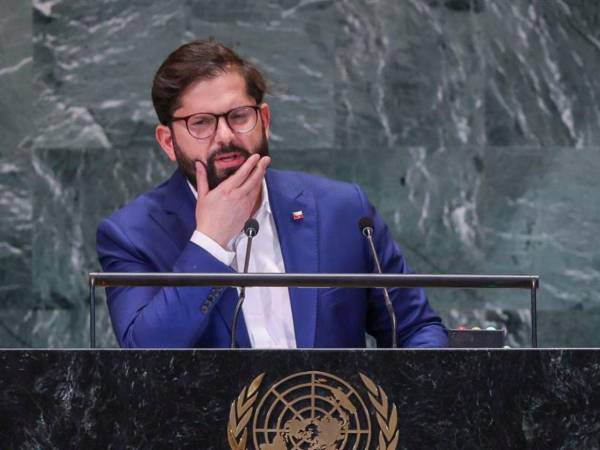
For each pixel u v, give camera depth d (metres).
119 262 11.94
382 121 20.94
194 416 8.34
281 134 20.91
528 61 20.98
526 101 20.98
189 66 11.58
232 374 8.37
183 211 12.11
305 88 20.91
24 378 8.36
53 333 20.81
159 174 20.91
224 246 11.23
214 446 8.33
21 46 20.80
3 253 20.80
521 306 21.00
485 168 20.98
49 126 20.80
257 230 10.95
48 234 20.83
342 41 20.92
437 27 20.92
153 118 20.88
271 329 11.59
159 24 20.83
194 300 10.66
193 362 8.37
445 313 21.02
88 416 8.34
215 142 11.48
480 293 21.03
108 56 20.81
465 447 8.34
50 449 8.33
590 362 8.34
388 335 12.31
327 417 8.35
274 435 8.34
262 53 20.86
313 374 8.37
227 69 11.63
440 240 20.95
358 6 20.91
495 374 8.36
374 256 11.34
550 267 21.00
